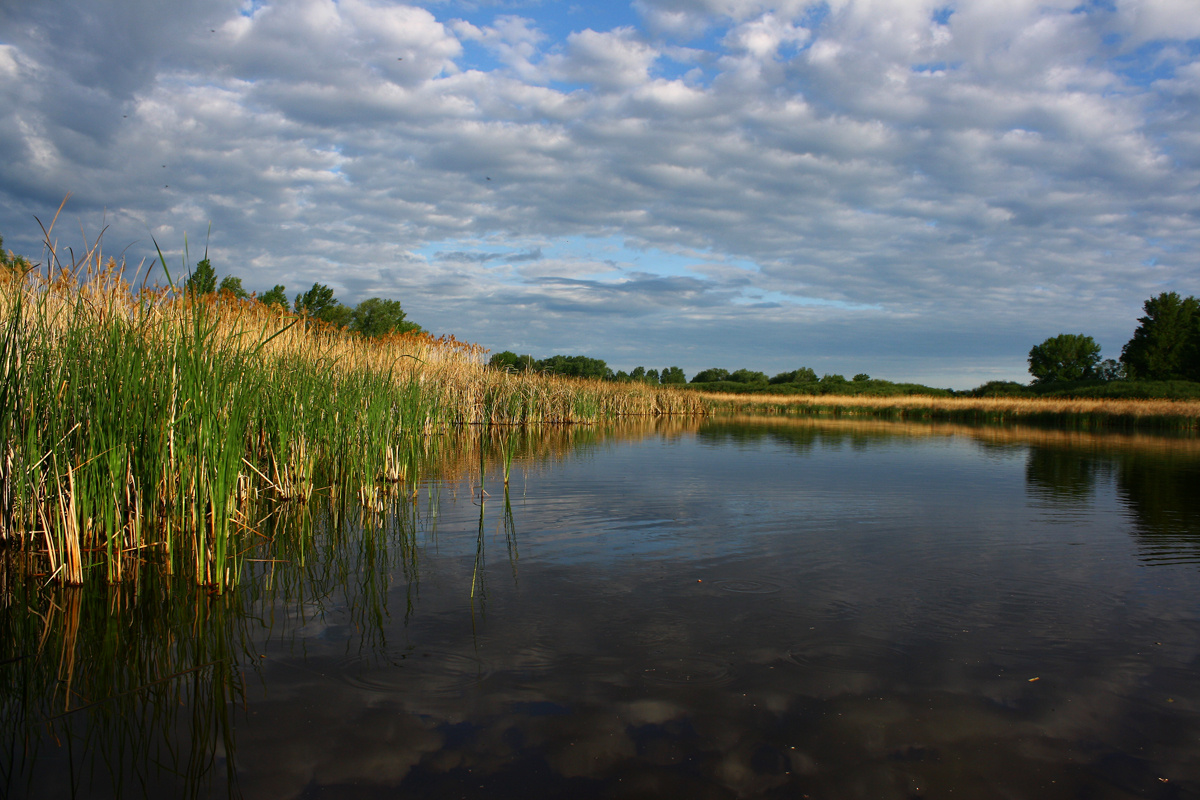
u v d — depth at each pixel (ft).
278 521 18.78
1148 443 59.72
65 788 7.04
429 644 10.59
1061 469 36.09
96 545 14.30
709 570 14.70
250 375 19.53
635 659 10.09
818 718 8.49
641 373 177.78
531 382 65.36
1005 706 8.89
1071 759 7.68
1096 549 17.15
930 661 10.21
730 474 30.76
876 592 13.38
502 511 20.65
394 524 18.65
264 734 8.06
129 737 8.03
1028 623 11.82
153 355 15.12
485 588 13.29
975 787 7.13
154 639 10.76
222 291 24.48
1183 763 7.64
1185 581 14.38
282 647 10.46
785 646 10.67
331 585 13.39
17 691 9.11
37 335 14.73
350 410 24.62
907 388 181.78
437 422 40.16
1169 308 189.16
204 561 13.64
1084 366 224.94
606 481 27.48
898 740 8.03
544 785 7.07
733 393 166.61
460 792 6.93
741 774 7.30
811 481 29.09
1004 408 116.78
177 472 15.16
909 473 32.91
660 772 7.30
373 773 7.26
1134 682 9.63
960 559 15.98
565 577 14.05
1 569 13.55
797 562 15.48
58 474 12.87
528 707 8.68
